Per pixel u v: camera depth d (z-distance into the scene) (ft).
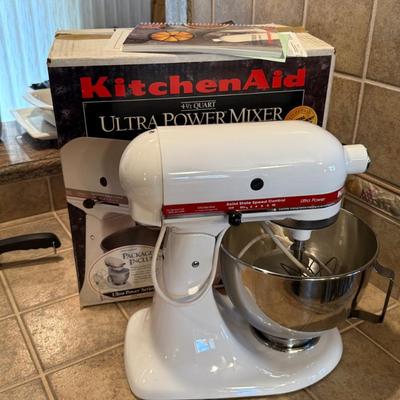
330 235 2.14
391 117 2.05
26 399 1.82
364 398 1.84
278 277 1.67
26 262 2.60
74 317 2.23
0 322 2.19
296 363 1.90
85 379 1.91
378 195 2.21
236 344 1.88
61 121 1.88
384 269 1.84
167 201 1.48
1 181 2.88
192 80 1.87
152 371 1.82
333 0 2.14
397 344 2.08
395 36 1.93
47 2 3.81
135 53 1.82
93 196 2.05
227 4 2.78
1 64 3.88
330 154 1.52
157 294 1.87
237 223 1.53
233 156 1.48
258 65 1.88
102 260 2.21
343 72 2.21
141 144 1.48
